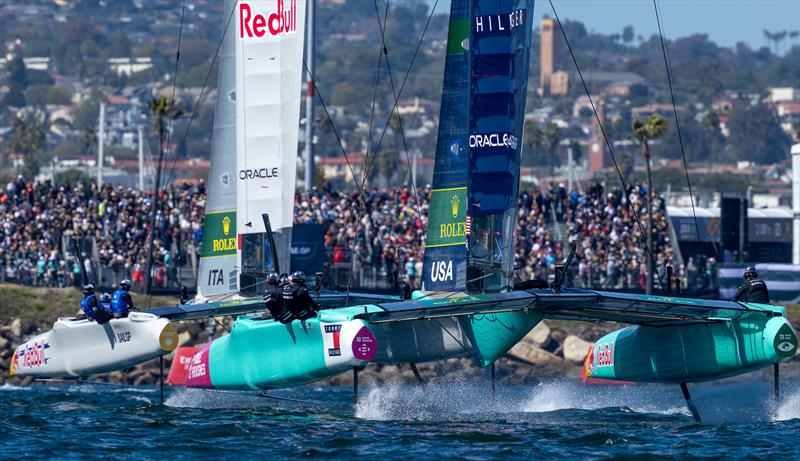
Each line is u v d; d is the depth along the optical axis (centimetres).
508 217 8556
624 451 7162
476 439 7606
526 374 14338
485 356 8981
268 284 8625
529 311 8681
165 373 13950
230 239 10094
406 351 9025
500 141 8544
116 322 9644
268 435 7825
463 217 8756
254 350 8981
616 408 9688
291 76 9700
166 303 15112
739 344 8675
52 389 12269
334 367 8381
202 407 9694
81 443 7506
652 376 9294
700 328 8956
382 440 7569
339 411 9362
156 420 8588
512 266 8581
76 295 15525
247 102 9806
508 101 8538
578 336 15150
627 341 9531
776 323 8469
